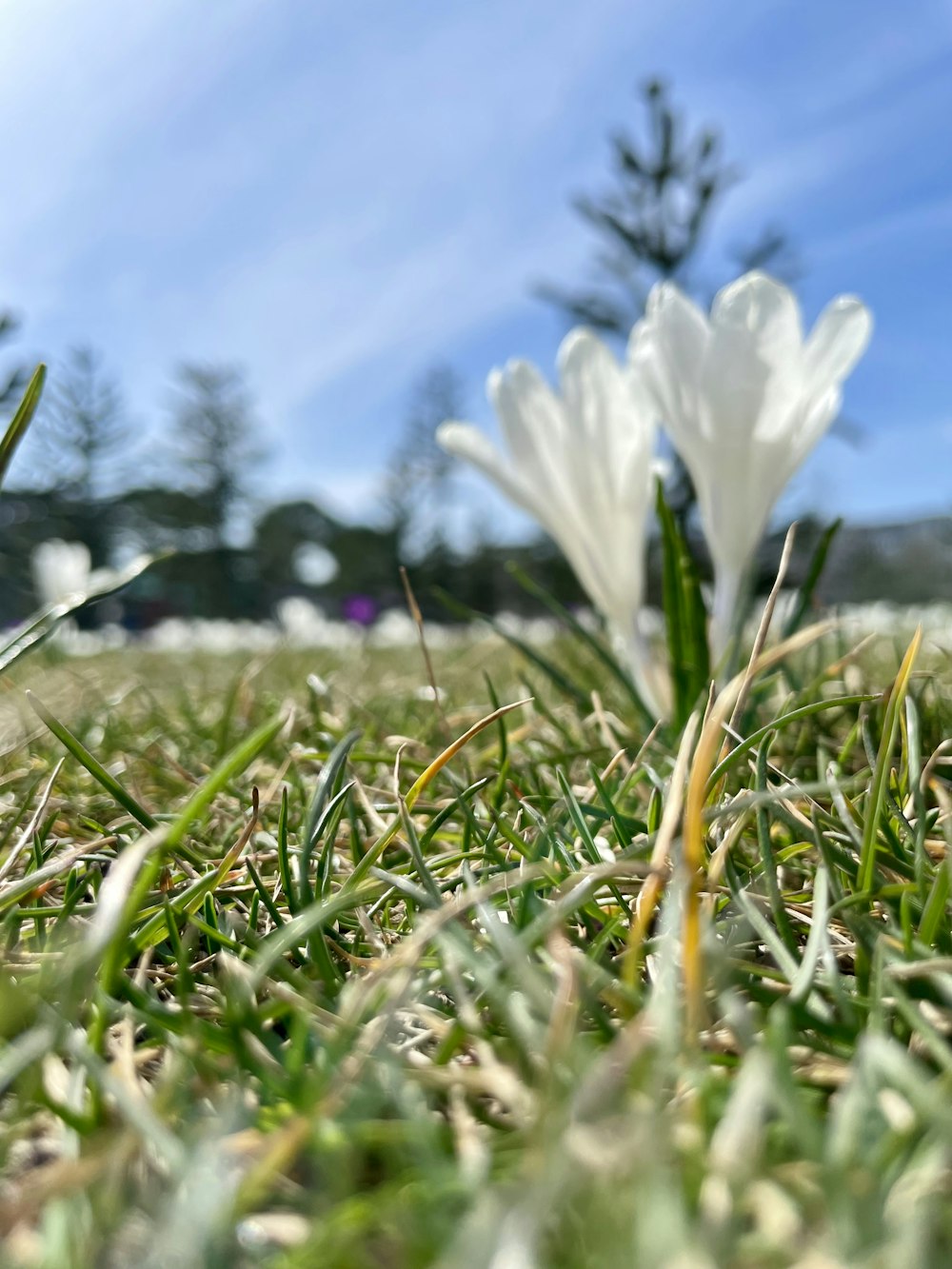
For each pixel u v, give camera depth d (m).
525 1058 0.05
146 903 0.08
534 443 0.15
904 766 0.10
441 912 0.06
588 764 0.10
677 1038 0.05
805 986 0.06
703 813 0.07
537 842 0.09
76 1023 0.06
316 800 0.08
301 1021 0.05
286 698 0.21
